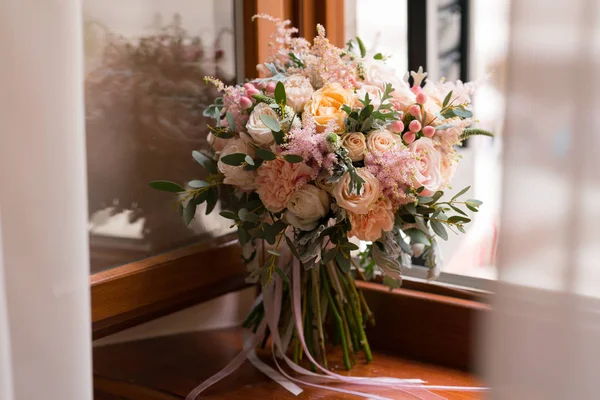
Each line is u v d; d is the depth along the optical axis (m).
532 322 0.68
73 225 0.80
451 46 1.29
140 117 1.15
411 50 1.34
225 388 1.13
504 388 0.70
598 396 0.67
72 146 0.79
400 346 1.26
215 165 1.10
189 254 1.22
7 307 0.79
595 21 0.64
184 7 1.20
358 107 1.03
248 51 1.29
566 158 0.66
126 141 1.13
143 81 1.15
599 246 0.66
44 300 0.79
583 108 0.65
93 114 1.08
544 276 0.68
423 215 1.03
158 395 1.11
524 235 0.68
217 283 1.28
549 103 0.66
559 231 0.67
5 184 0.78
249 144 1.03
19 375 0.80
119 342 1.19
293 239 1.06
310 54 1.12
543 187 0.67
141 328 1.22
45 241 0.79
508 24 0.68
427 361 1.22
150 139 1.17
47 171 0.78
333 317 1.21
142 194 1.17
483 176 1.25
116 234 1.13
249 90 1.04
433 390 1.10
